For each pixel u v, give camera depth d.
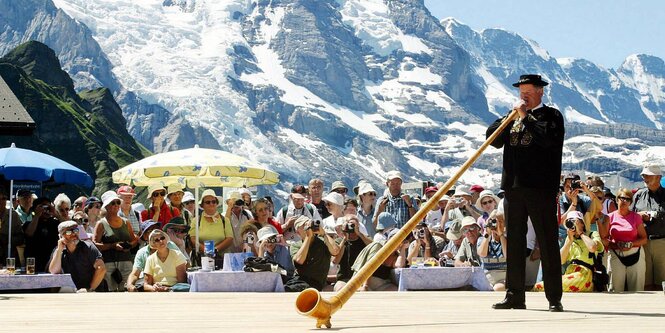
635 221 22.53
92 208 26.06
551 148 12.44
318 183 29.56
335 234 24.36
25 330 9.00
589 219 22.53
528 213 12.55
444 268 22.16
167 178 31.00
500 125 12.25
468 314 11.38
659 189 24.09
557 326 9.35
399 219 26.66
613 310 12.48
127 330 8.88
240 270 21.41
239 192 26.34
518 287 12.64
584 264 20.94
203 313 11.76
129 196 26.30
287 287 21.42
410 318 10.62
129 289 21.91
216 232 24.97
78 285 21.64
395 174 26.80
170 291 21.28
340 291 9.24
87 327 9.34
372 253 21.70
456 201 27.92
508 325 9.48
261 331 8.66
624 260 22.41
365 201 27.55
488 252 22.84
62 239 21.56
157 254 21.97
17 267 24.55
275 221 25.56
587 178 26.28
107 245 23.27
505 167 12.71
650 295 17.88
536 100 12.55
